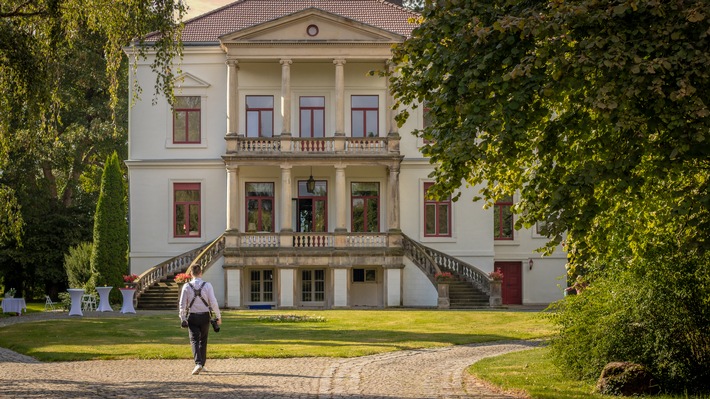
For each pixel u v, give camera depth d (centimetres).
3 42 1948
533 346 2148
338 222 3881
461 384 1428
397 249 3825
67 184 4991
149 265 4069
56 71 2023
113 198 3894
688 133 1056
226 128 4103
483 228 4122
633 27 1120
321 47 3900
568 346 1482
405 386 1402
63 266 4531
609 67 1051
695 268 1352
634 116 1073
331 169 4084
